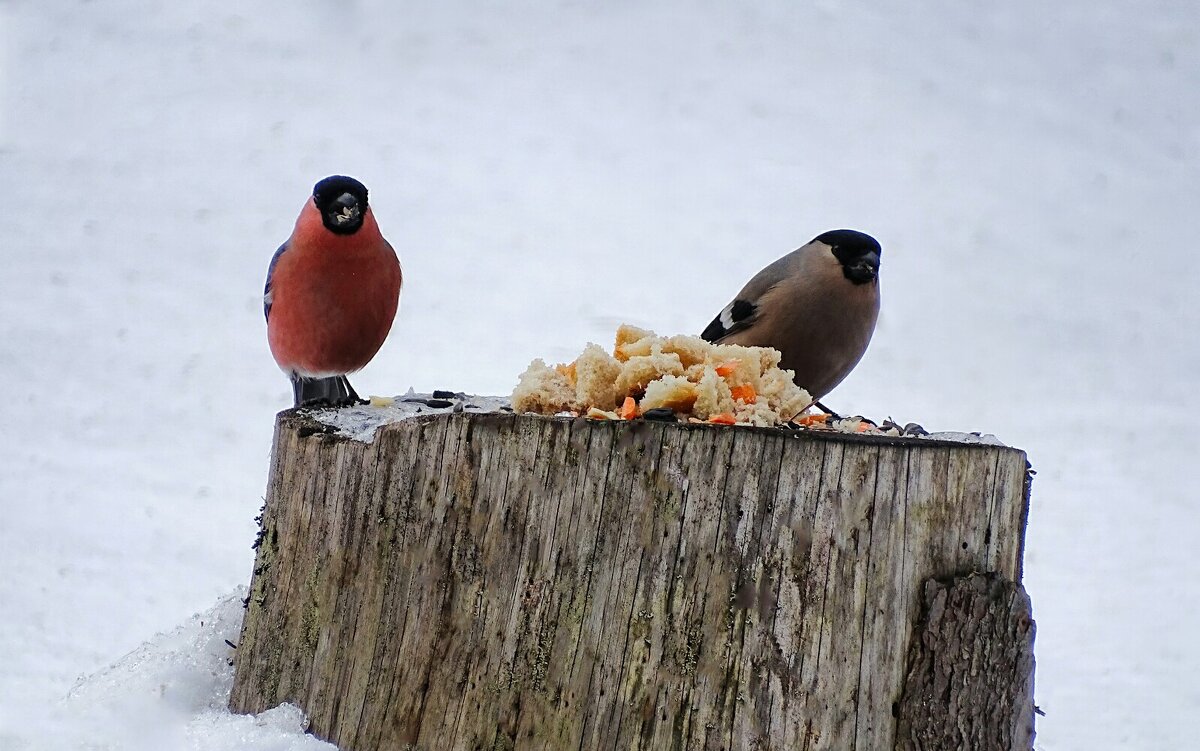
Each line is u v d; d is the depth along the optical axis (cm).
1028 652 738
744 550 706
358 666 773
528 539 730
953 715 719
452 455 750
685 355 840
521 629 729
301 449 820
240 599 935
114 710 845
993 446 738
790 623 706
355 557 782
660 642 709
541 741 722
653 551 712
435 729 743
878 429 835
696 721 706
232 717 819
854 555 711
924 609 721
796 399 848
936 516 724
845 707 709
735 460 707
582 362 788
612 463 717
